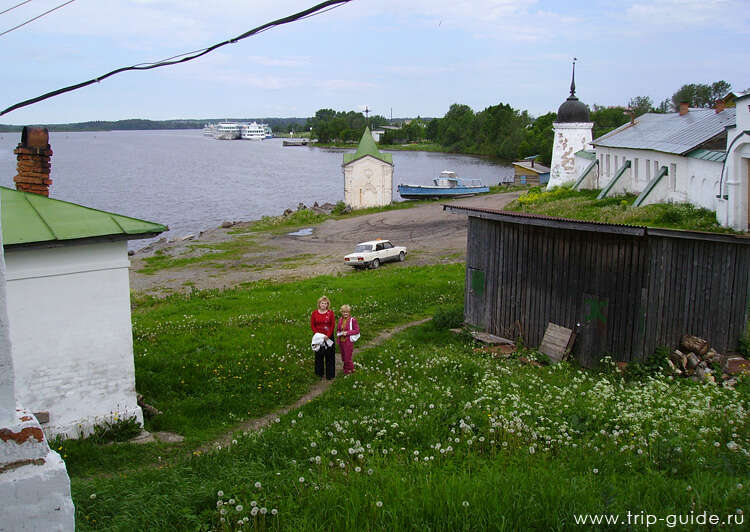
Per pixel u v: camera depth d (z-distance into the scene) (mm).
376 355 16047
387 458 7703
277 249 45125
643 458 7355
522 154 153750
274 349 16562
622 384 13148
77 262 10359
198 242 49188
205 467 7785
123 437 10625
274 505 5902
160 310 24875
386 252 37781
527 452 7598
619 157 46219
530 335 17172
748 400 11195
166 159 184500
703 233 14367
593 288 15391
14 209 10359
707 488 5914
